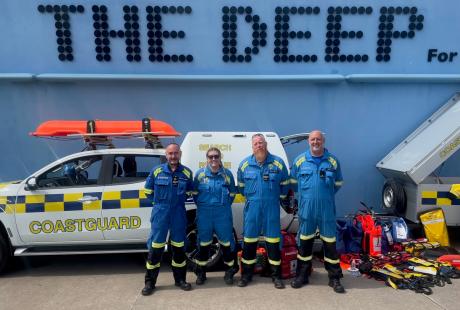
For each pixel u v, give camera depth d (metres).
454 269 4.28
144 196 4.36
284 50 6.46
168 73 6.46
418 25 6.51
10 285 4.13
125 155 4.57
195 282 4.15
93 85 6.42
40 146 6.46
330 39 6.48
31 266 4.76
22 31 6.29
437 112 6.55
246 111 6.57
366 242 4.82
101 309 3.53
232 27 6.40
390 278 4.04
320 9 6.41
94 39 6.34
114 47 6.37
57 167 4.44
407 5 6.45
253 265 4.04
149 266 3.85
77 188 4.36
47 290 3.99
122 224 4.36
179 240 3.88
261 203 3.88
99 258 5.07
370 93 6.62
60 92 6.41
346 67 6.55
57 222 4.30
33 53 6.33
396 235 4.95
